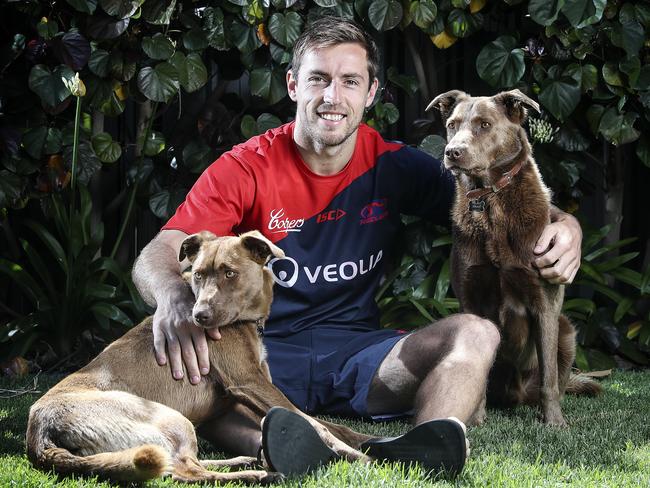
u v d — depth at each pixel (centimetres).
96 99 518
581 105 559
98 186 574
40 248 574
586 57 546
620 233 628
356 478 247
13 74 516
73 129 527
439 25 548
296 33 520
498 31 605
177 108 590
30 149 511
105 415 260
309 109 353
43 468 250
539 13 507
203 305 290
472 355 303
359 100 357
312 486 242
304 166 368
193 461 263
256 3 510
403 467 258
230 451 308
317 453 262
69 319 521
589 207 632
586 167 609
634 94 545
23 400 412
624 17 531
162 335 298
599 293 595
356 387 340
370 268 380
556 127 555
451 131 392
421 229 545
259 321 318
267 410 296
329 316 369
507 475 263
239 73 553
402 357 326
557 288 384
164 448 260
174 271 321
